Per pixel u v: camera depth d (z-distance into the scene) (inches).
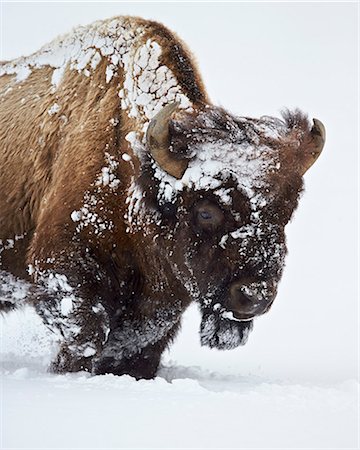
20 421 491.5
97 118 824.9
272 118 785.6
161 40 842.2
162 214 753.6
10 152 881.5
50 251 796.6
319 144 784.3
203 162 729.6
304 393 657.0
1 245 871.7
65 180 812.6
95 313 785.6
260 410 557.0
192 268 740.0
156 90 821.2
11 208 868.0
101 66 852.6
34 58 929.5
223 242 718.5
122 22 869.2
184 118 747.4
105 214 795.4
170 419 513.3
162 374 848.9
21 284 876.0
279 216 721.0
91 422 496.7
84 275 787.4
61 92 868.0
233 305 709.9
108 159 804.0
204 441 466.0
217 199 721.6
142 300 813.9
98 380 681.6
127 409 537.3
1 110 911.0
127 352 823.1
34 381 671.8
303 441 473.1
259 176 720.3
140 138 794.8
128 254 804.6
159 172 750.5
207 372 866.1
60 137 848.9
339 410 574.6
